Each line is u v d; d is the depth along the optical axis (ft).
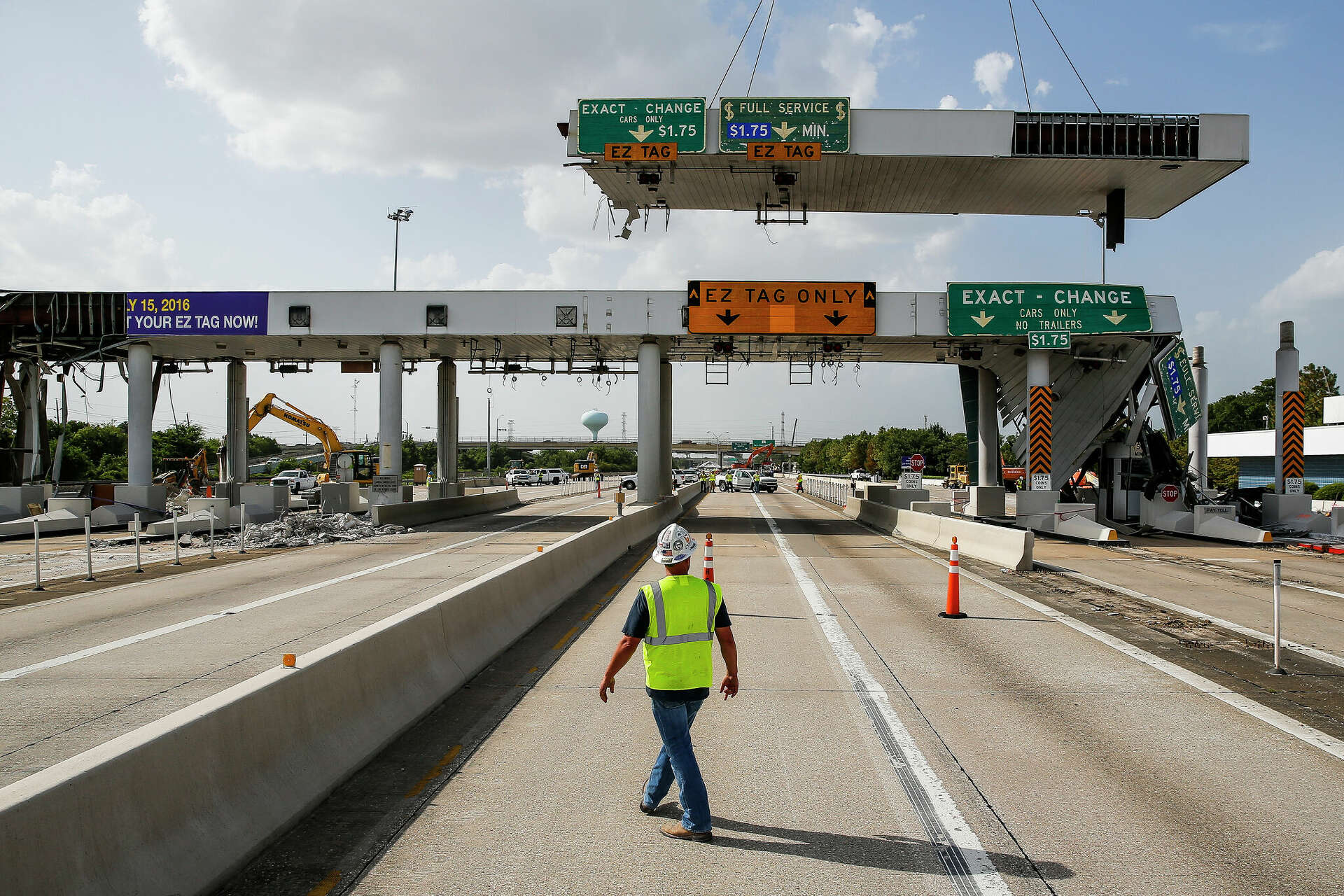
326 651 20.94
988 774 20.57
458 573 59.88
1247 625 40.57
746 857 15.98
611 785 19.69
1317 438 198.70
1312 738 23.44
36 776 12.26
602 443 531.09
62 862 11.90
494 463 541.34
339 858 15.83
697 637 17.20
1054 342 93.76
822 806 18.54
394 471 102.73
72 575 59.93
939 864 15.75
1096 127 92.12
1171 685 29.27
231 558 71.00
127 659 32.83
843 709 26.04
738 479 250.57
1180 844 16.69
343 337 102.06
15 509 102.42
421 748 22.17
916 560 68.18
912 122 92.63
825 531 98.43
